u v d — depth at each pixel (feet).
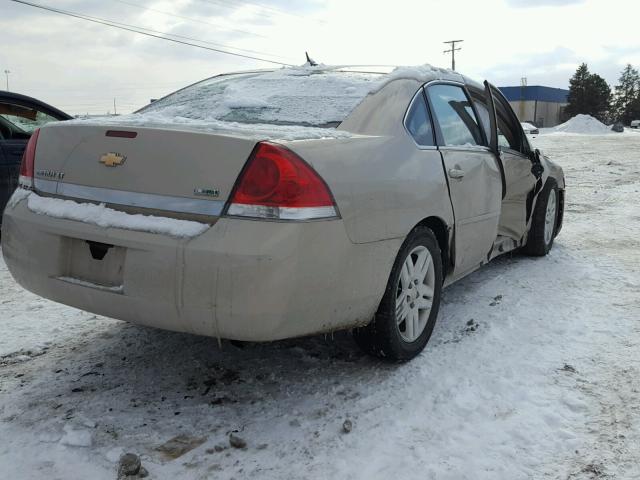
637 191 37.06
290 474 8.08
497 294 15.61
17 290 15.96
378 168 9.95
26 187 10.35
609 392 10.27
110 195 9.25
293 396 10.12
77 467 8.13
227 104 11.89
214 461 8.34
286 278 8.41
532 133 175.11
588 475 8.09
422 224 11.69
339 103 11.24
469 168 12.82
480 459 8.39
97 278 9.30
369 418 9.43
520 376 10.83
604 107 337.93
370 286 9.75
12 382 10.57
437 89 13.01
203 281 8.35
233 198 8.49
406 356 11.21
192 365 11.29
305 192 8.59
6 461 8.22
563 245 21.66
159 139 9.04
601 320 13.66
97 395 10.11
